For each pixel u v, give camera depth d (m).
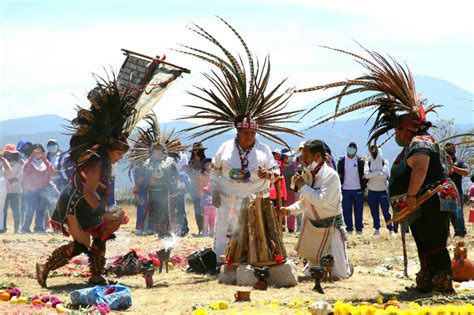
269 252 10.84
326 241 11.55
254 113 12.29
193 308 8.80
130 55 12.45
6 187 20.27
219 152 12.26
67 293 9.98
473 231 21.52
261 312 8.43
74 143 10.32
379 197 19.98
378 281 11.32
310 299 9.47
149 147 17.73
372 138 10.20
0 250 15.38
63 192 10.48
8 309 8.50
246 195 12.06
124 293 8.89
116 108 10.28
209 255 12.37
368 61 9.95
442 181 9.62
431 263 9.70
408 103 9.90
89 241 10.48
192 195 20.42
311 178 11.52
